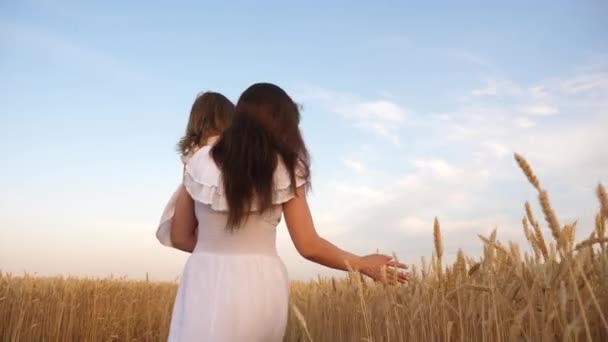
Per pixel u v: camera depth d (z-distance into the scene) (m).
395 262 2.00
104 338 7.96
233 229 1.82
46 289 7.67
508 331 1.67
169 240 2.14
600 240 1.37
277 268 1.88
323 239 1.96
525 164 1.45
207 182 1.86
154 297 9.04
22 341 7.01
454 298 2.02
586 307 1.32
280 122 1.92
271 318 1.83
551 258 1.50
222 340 1.75
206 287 1.81
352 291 2.82
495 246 1.80
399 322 2.08
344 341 3.09
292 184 1.87
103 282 8.80
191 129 2.46
